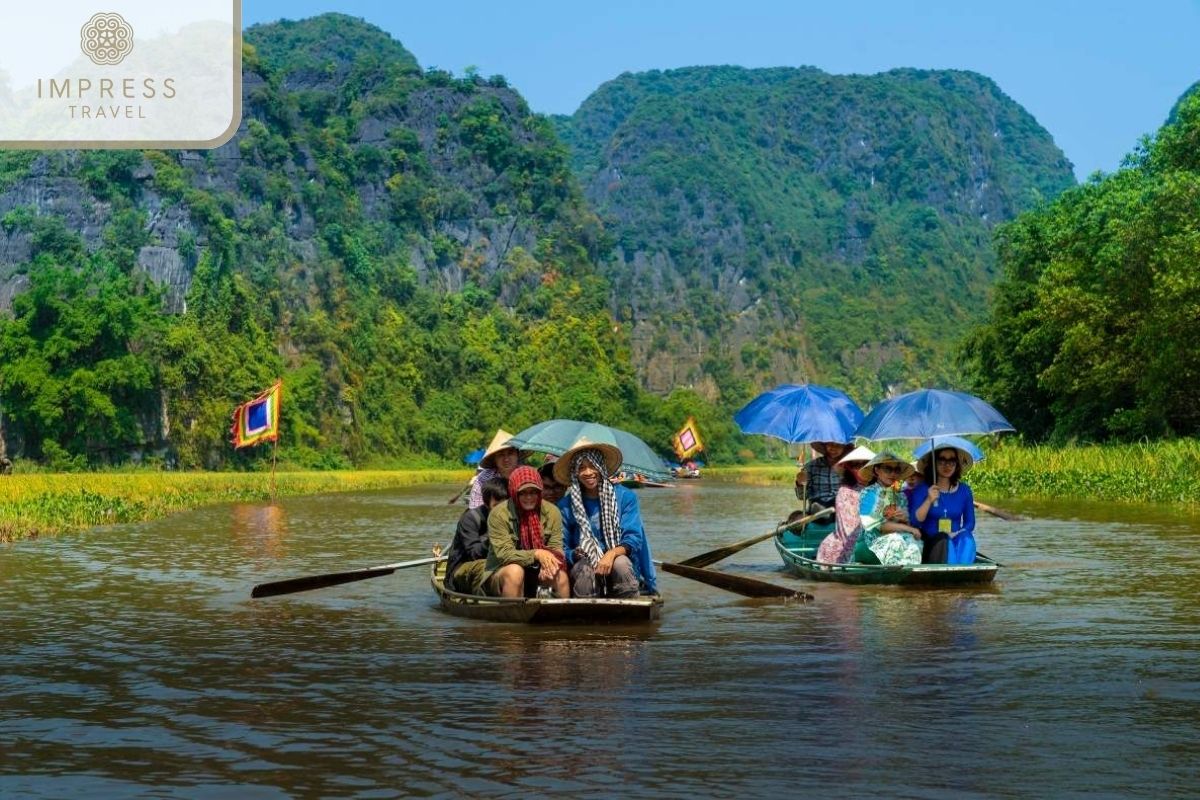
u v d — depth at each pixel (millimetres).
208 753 6441
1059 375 50625
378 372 141125
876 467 14633
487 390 151250
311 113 177375
